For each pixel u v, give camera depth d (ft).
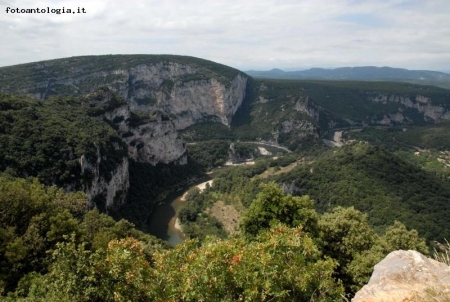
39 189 138.62
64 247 61.87
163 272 58.23
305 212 106.11
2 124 276.00
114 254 59.16
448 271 34.24
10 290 91.71
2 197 114.93
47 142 281.13
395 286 33.24
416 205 273.33
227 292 51.78
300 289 53.11
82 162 290.56
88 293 56.80
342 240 110.22
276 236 58.18
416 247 100.01
